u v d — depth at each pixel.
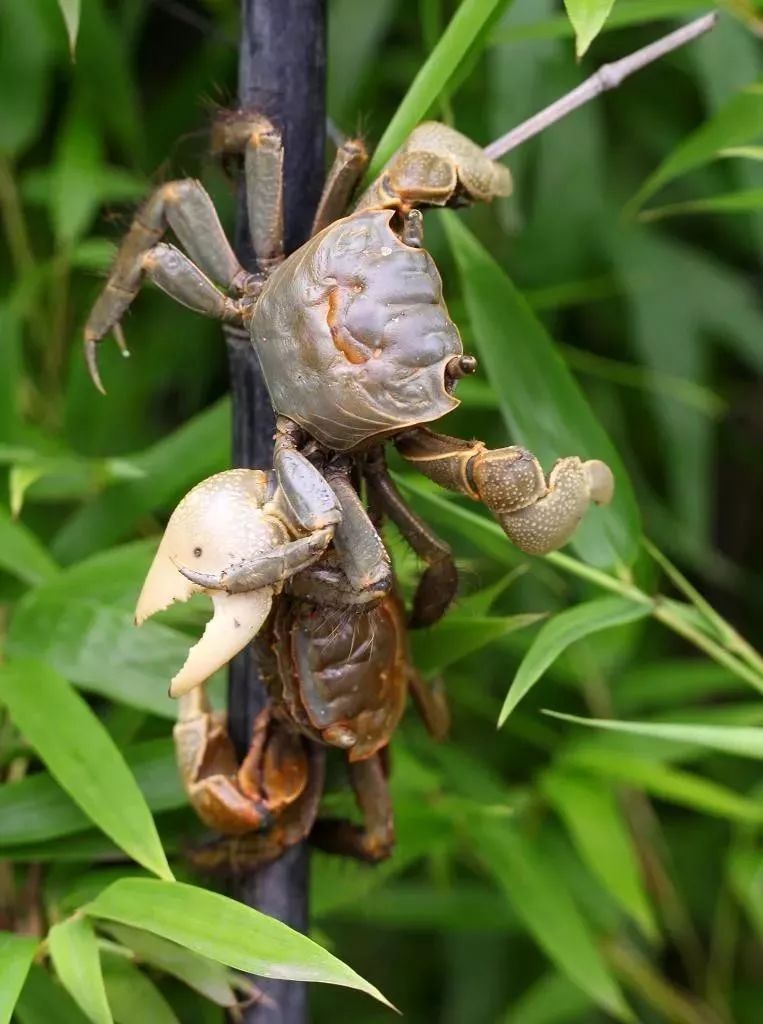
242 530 0.48
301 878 0.54
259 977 0.54
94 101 0.73
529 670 0.54
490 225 0.82
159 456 0.63
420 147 0.50
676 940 0.95
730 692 1.04
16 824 0.56
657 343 0.83
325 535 0.47
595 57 0.81
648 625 0.94
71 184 0.71
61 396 0.77
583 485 0.49
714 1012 0.87
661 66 0.85
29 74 0.73
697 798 0.68
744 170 0.76
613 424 0.89
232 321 0.50
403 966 0.98
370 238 0.48
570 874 0.79
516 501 0.49
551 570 0.72
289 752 0.53
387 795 0.54
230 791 0.52
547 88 0.75
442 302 0.48
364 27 0.73
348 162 0.50
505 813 0.63
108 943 0.54
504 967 0.88
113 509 0.63
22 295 0.72
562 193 0.80
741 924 0.99
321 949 0.50
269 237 0.50
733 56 0.72
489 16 0.53
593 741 0.73
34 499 0.71
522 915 0.66
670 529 0.89
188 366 0.85
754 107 0.60
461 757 0.75
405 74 0.81
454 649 0.56
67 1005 0.56
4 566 0.64
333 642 0.51
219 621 0.48
